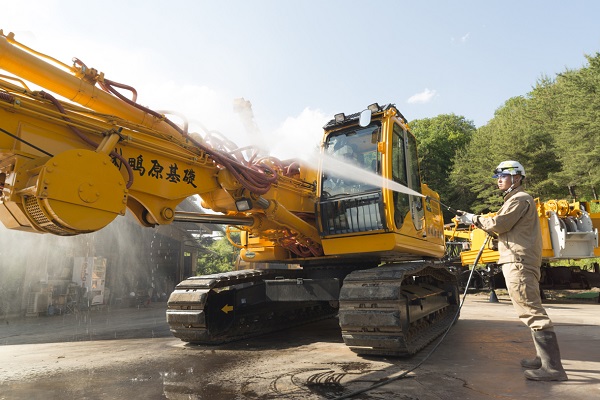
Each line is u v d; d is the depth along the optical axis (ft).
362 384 11.09
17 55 9.79
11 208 9.21
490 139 106.22
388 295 13.32
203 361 14.46
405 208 16.98
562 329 20.51
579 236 35.40
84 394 10.51
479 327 21.72
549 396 9.77
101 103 11.19
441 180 115.24
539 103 101.45
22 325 33.68
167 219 12.09
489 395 9.96
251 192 14.37
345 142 17.17
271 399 9.89
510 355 14.57
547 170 89.66
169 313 17.56
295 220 16.67
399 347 13.32
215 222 14.60
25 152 9.14
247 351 16.26
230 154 13.97
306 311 24.31
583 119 75.20
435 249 20.11
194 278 18.58
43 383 11.74
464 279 50.62
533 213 12.08
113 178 9.79
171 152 12.04
